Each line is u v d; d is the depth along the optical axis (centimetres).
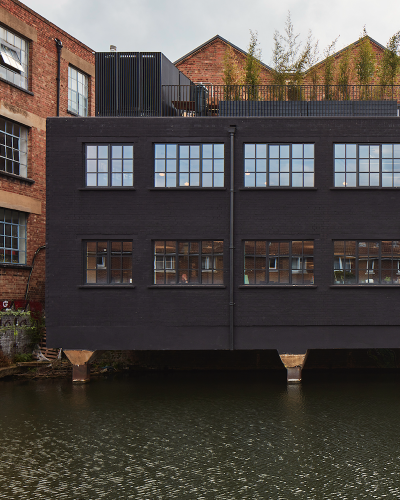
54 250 1489
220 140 1494
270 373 1762
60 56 2033
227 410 1195
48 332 1486
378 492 725
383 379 1634
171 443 941
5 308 1720
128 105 1584
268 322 1477
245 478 775
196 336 1479
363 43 1734
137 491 727
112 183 1498
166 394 1382
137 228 1491
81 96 2195
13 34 1833
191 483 756
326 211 1487
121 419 1109
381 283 1487
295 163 1495
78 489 734
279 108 1573
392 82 1733
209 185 1499
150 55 1580
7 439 962
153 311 1482
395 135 1490
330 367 1852
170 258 1498
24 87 1878
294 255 1495
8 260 1786
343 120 1494
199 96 1703
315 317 1475
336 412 1175
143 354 1820
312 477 780
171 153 1502
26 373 1648
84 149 1502
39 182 1922
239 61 1969
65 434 995
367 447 920
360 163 1494
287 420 1103
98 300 1484
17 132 1855
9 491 725
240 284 1482
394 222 1482
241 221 1488
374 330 1477
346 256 1493
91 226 1491
